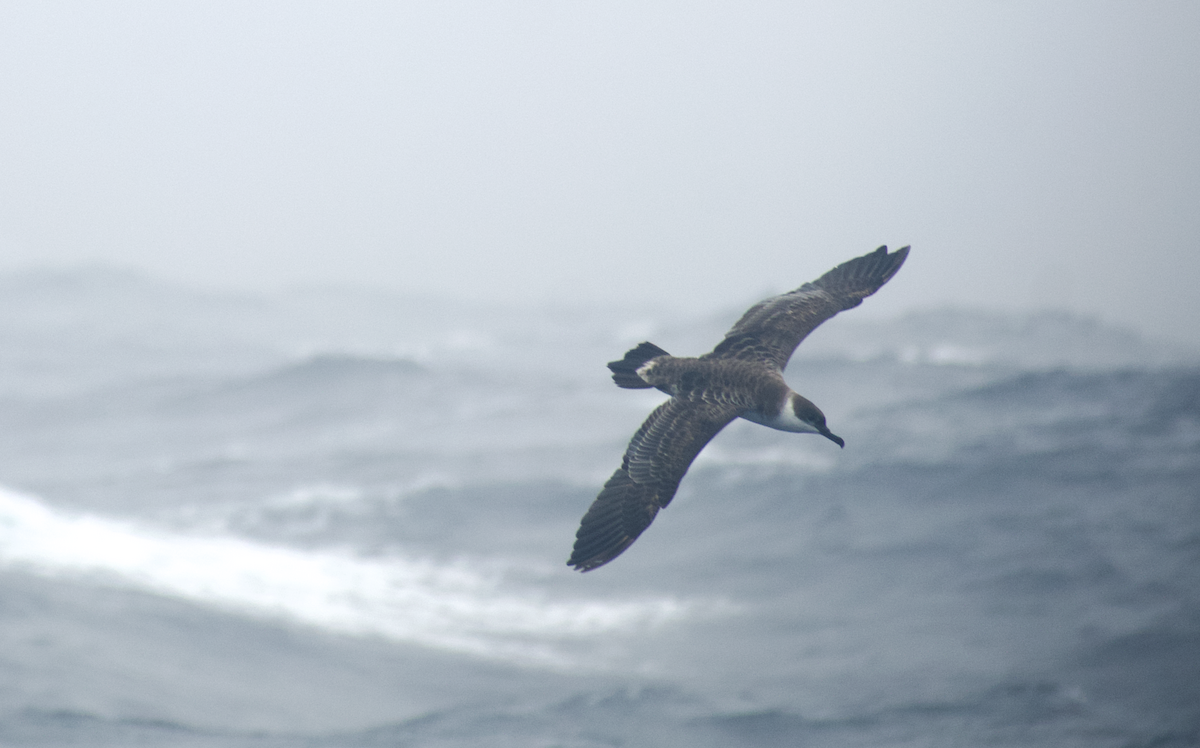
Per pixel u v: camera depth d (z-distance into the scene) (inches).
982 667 570.3
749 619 674.2
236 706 535.8
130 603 657.0
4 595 634.2
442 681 589.0
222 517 901.8
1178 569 675.4
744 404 212.4
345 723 529.3
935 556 749.3
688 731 506.0
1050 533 767.1
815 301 241.4
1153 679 535.5
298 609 685.3
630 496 205.8
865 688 555.2
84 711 497.7
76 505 928.3
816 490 901.2
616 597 723.4
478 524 882.8
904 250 252.4
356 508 922.1
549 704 539.2
